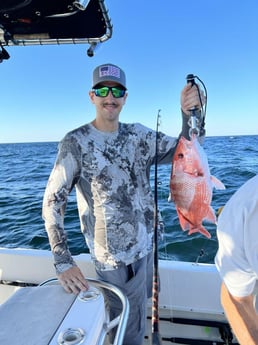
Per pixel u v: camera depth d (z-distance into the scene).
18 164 18.31
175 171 1.65
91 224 1.78
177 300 1.99
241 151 19.55
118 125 1.81
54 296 1.36
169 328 2.03
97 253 1.75
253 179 1.10
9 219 6.38
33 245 4.88
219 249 1.18
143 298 1.80
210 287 1.95
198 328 2.01
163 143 1.91
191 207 1.60
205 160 1.58
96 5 1.49
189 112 1.58
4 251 2.25
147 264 1.85
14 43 1.81
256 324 1.16
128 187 1.75
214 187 1.56
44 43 1.82
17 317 1.20
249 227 1.05
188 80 1.56
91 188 1.73
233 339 1.89
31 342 1.05
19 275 2.19
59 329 1.12
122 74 1.77
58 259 1.59
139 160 1.84
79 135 1.72
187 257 3.55
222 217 1.16
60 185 1.69
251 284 1.13
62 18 1.56
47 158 22.14
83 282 1.44
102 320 1.23
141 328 1.80
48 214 1.69
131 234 1.74
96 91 1.73
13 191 9.55
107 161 1.72
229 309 1.23
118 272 1.72
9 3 1.35
